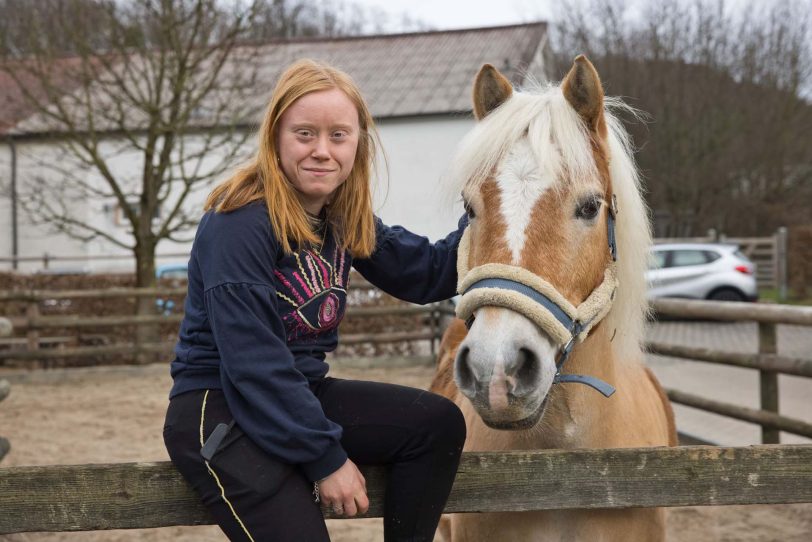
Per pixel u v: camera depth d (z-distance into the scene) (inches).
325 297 62.1
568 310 63.1
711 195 785.6
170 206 673.0
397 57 787.4
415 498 60.5
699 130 761.6
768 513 152.1
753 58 793.6
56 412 253.0
